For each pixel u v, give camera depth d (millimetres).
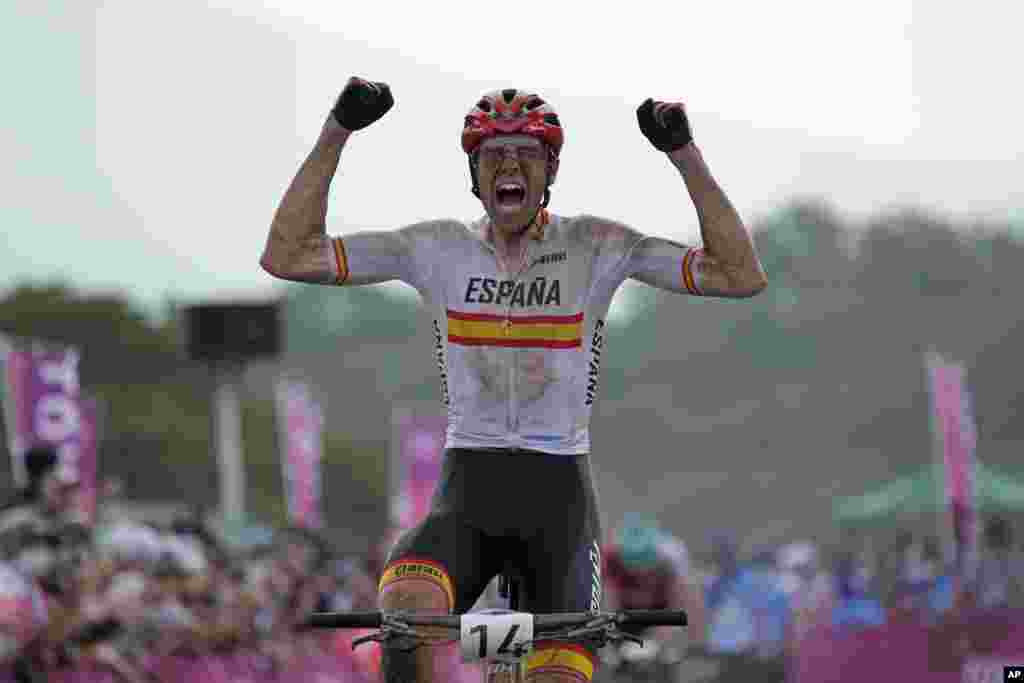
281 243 13586
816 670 44531
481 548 13758
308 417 62281
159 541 33188
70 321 180250
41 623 24859
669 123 13477
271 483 167375
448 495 13844
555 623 12422
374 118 13617
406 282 14219
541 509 13711
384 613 12312
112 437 145625
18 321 178375
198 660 32906
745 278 13648
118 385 175625
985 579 57312
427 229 14109
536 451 13836
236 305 55031
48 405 35156
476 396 13891
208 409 171875
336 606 43281
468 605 13719
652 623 12484
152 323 192875
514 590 14477
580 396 13984
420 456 59500
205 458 149750
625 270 14039
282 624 40156
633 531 32844
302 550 43250
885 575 59469
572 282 13953
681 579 32938
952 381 63688
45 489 28219
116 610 28359
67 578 26875
